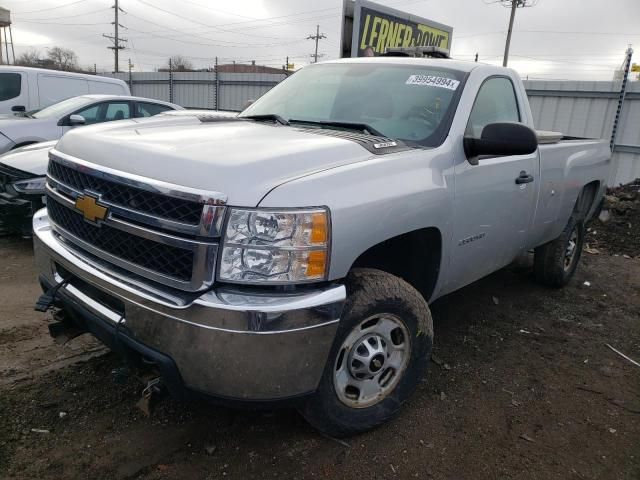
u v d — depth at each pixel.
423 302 2.86
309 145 2.55
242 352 2.09
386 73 3.67
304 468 2.54
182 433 2.72
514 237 3.87
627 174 11.45
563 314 4.78
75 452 2.53
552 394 3.39
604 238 7.73
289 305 2.11
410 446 2.76
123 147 2.45
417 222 2.71
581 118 11.91
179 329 2.12
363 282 2.59
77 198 2.51
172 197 2.13
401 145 2.95
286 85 4.10
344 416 2.64
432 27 12.16
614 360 3.94
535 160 3.91
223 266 2.09
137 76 21.72
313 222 2.17
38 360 3.31
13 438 2.58
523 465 2.69
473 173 3.17
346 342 2.55
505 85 3.92
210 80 19.39
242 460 2.56
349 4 10.27
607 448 2.88
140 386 3.06
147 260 2.25
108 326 2.36
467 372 3.57
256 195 2.11
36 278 4.78
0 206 5.45
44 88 10.15
